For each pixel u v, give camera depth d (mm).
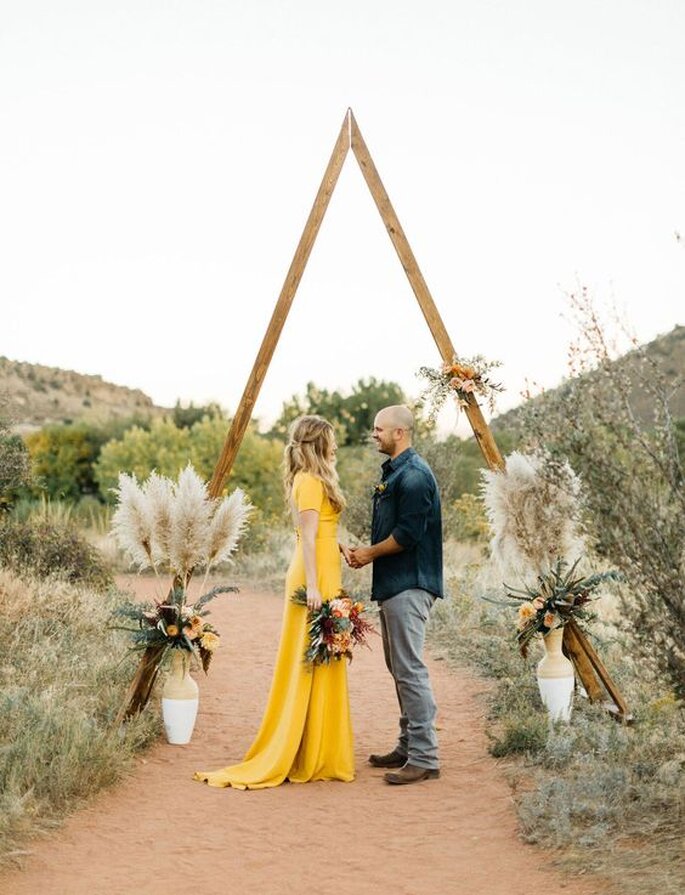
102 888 4324
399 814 5227
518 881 4309
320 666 5875
